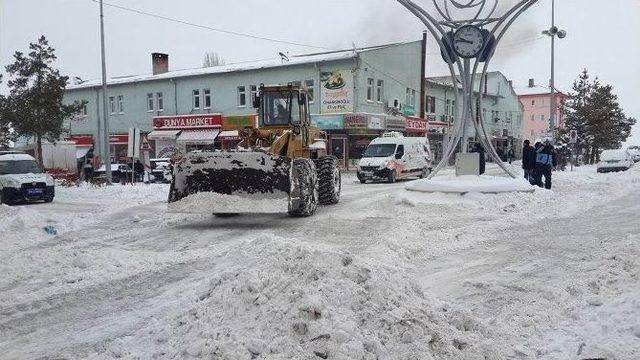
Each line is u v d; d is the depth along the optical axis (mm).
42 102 22172
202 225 10734
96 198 17422
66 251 7777
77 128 42219
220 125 33406
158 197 16891
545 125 76125
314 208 11844
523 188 13391
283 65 31844
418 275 6414
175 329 4289
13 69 21938
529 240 8320
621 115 45312
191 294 5039
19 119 21734
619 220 10016
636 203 12539
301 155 12625
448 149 14672
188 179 10797
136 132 21406
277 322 3791
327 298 3930
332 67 30938
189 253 7848
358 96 30531
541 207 12109
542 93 76125
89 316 5215
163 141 35312
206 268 6875
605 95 42062
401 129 34406
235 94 34062
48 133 23094
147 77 38594
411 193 13539
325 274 4191
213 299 4383
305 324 3672
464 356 3635
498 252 7547
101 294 5906
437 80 45562
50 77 22328
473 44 14305
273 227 10164
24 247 8805
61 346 4484
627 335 4066
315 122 31047
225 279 4711
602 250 7156
